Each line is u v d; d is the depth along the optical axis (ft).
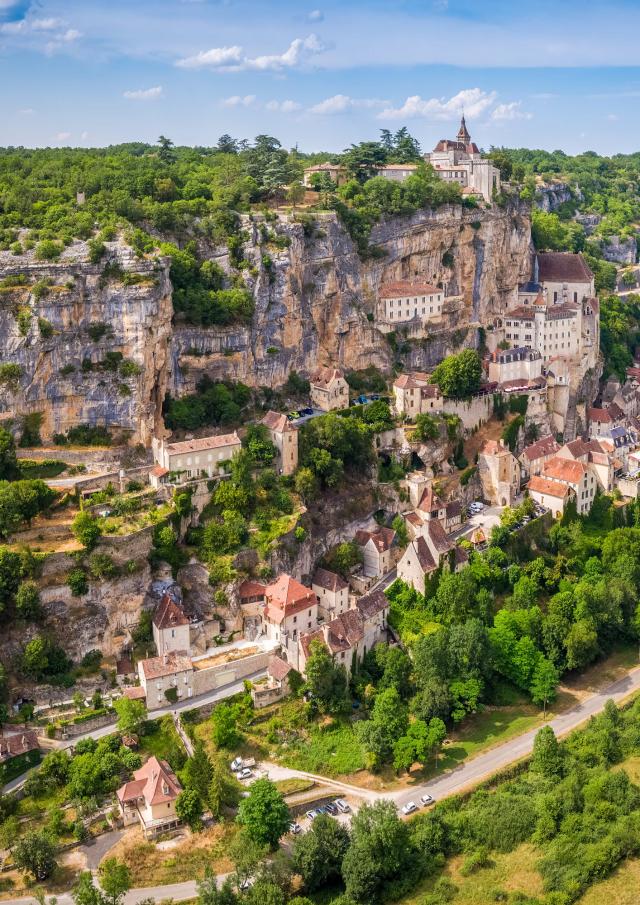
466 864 529.04
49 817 542.98
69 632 637.30
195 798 542.57
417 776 601.21
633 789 577.43
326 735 620.90
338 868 520.83
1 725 588.50
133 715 588.91
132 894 500.74
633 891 506.48
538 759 608.19
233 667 641.81
